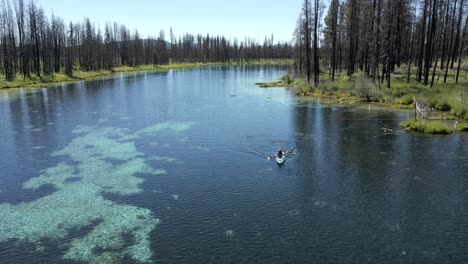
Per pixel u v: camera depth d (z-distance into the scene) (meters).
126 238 19.20
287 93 72.00
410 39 99.50
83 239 19.12
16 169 29.05
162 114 50.94
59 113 51.31
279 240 18.83
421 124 38.53
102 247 18.39
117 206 22.81
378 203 22.78
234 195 24.27
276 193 24.48
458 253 17.55
